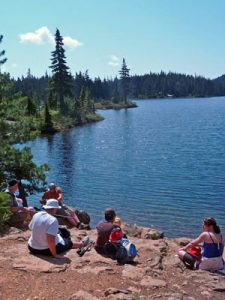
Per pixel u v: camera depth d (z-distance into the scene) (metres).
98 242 8.03
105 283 6.53
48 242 7.53
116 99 163.62
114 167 37.06
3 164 16.34
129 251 7.59
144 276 6.96
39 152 48.53
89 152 47.59
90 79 168.00
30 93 126.75
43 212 7.76
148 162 39.16
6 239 8.74
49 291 6.14
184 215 21.25
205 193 25.91
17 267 6.98
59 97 89.19
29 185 16.84
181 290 6.59
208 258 7.99
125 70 162.12
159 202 24.09
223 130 67.25
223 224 19.55
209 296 6.48
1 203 9.86
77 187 29.03
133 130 72.31
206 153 43.53
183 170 34.19
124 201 24.61
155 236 10.97
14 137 17.73
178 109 136.00
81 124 85.81
